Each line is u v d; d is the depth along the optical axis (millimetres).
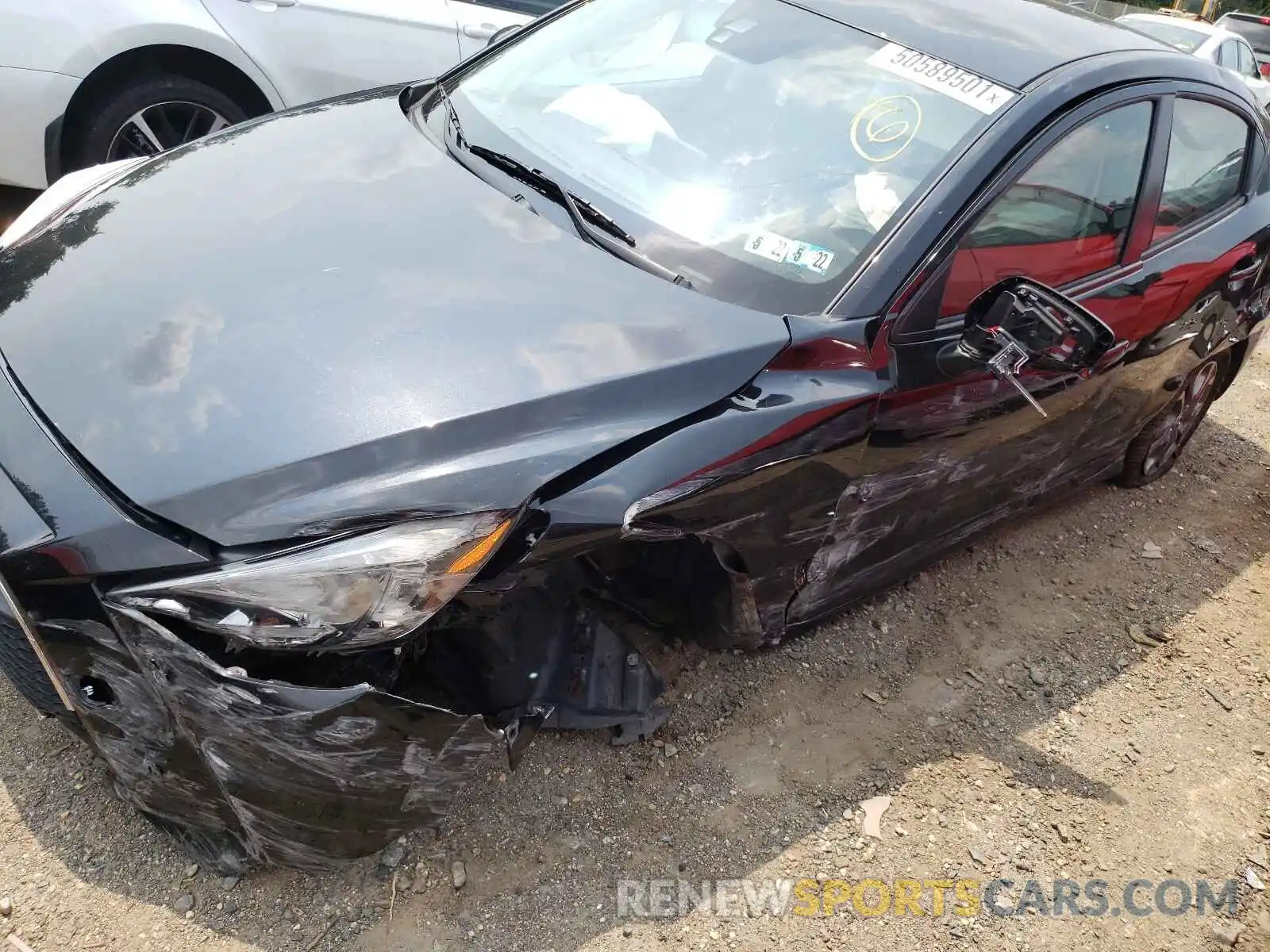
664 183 2445
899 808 2479
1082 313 1921
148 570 1597
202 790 1806
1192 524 3963
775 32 2709
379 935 1967
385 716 1687
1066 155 2508
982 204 2330
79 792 2107
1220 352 3646
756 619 2426
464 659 2080
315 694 1623
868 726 2686
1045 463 3039
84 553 1601
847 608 2832
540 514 1780
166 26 3768
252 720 1638
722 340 2049
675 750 2463
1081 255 2682
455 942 1984
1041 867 2420
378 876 2061
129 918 1919
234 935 1928
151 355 1847
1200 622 3404
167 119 4039
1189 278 3064
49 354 1881
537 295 2049
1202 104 3031
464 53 4629
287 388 1782
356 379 1805
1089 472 3488
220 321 1909
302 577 1601
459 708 2043
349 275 2023
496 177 2447
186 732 1690
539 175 2412
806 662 2822
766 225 2330
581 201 2365
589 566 2258
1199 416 4035
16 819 2041
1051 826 2529
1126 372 3045
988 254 2396
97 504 1634
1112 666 3119
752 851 2291
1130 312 2855
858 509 2404
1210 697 3078
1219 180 3270
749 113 2553
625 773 2381
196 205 2285
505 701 2105
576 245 2225
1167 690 3068
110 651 1647
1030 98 2426
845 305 2193
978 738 2738
